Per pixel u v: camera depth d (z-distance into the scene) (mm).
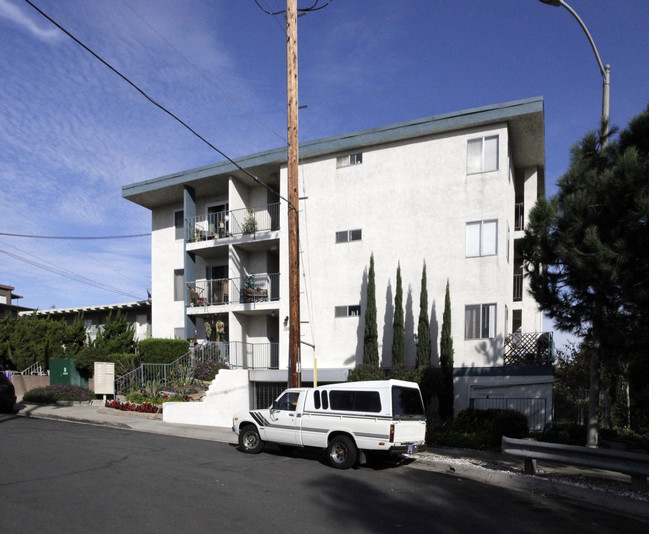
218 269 27391
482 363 18922
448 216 20219
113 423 17875
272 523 7164
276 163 23906
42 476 9281
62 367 25484
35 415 19781
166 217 29375
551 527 7570
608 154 10797
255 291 24453
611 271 9469
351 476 10703
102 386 22859
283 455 12992
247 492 8797
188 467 10703
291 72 15578
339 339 21500
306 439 12125
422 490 9672
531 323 23031
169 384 21859
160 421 18656
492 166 19781
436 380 17672
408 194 21000
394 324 19297
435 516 7918
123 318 29266
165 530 6656
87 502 7738
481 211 19734
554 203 11039
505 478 10680
